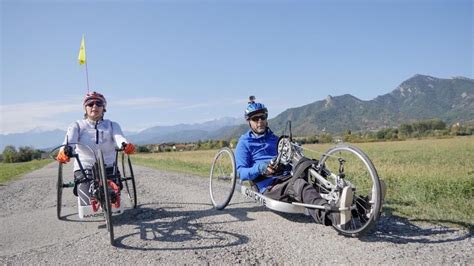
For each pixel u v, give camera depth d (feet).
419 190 25.20
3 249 14.90
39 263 12.91
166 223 17.42
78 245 14.64
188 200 23.50
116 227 17.10
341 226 13.69
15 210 24.12
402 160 72.84
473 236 13.48
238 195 23.95
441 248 12.36
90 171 18.42
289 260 12.09
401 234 13.96
